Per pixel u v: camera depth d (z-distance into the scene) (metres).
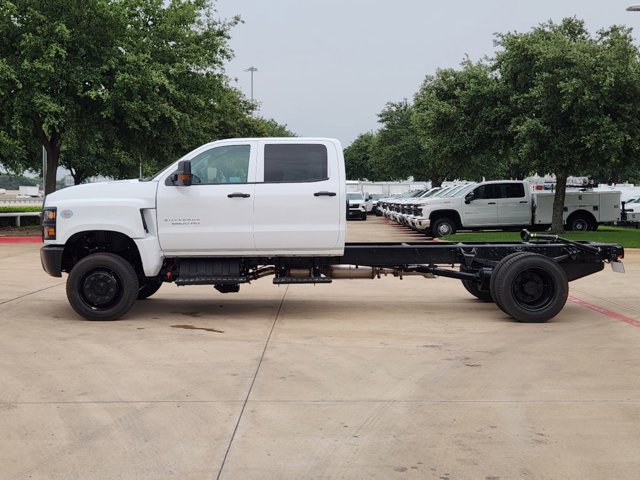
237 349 7.71
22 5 22.08
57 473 4.36
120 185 9.33
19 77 21.55
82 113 22.98
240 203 9.20
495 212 25.22
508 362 7.17
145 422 5.29
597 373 6.75
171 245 9.27
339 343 8.05
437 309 10.55
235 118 43.88
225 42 26.20
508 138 24.41
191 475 4.32
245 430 5.12
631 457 4.62
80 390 6.13
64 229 9.16
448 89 25.45
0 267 15.59
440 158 26.23
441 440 4.93
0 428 5.17
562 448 4.78
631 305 10.86
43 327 8.91
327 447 4.79
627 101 21.69
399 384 6.34
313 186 9.21
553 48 21.72
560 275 9.28
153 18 24.36
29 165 39.97
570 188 30.91
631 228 30.03
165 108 22.30
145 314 9.93
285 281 9.49
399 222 30.42
